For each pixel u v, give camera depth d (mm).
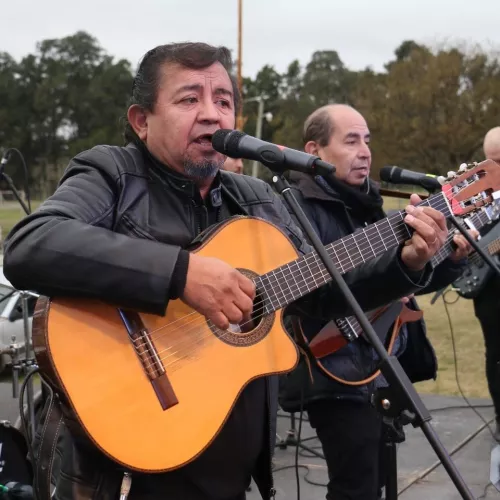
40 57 49781
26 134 48781
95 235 1705
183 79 1924
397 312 2982
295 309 2320
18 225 1763
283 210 2264
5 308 5258
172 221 1951
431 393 5965
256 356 1979
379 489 3105
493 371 4480
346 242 2162
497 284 4262
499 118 30406
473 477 4129
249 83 46781
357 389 2715
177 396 1828
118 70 47906
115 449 1727
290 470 4305
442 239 2152
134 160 1965
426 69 31828
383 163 32500
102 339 1774
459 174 2389
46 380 1800
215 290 1721
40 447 1833
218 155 1981
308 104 44469
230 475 1942
